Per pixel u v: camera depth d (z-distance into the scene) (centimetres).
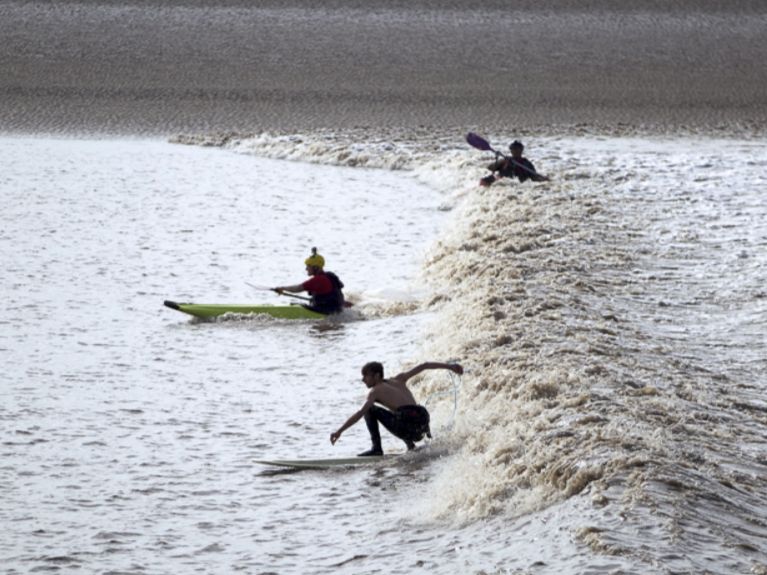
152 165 12800
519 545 3647
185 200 10850
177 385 5903
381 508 4347
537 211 9500
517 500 4044
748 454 4494
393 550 3888
